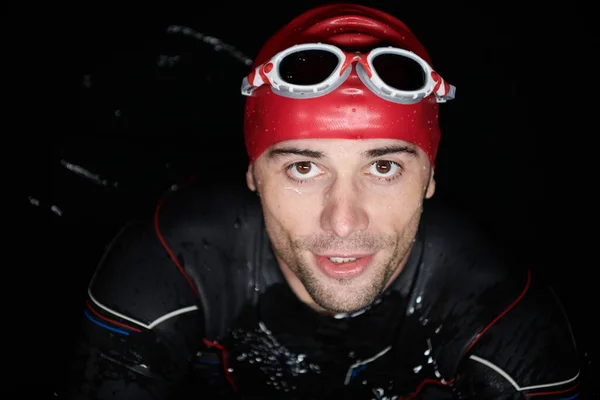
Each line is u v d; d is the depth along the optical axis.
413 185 0.60
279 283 0.70
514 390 0.67
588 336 0.85
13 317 0.86
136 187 1.03
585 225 1.02
